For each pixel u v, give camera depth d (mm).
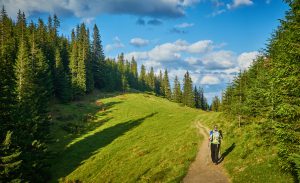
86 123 74625
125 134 58969
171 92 163750
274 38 28047
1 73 39812
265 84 29734
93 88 116188
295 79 15117
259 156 20812
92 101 101938
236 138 29328
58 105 88875
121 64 171750
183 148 31875
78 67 104438
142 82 179500
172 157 29656
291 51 15305
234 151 24562
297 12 15641
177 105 121062
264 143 22062
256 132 24547
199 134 39750
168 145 37875
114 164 39250
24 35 95688
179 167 23703
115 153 45844
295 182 15398
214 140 23266
